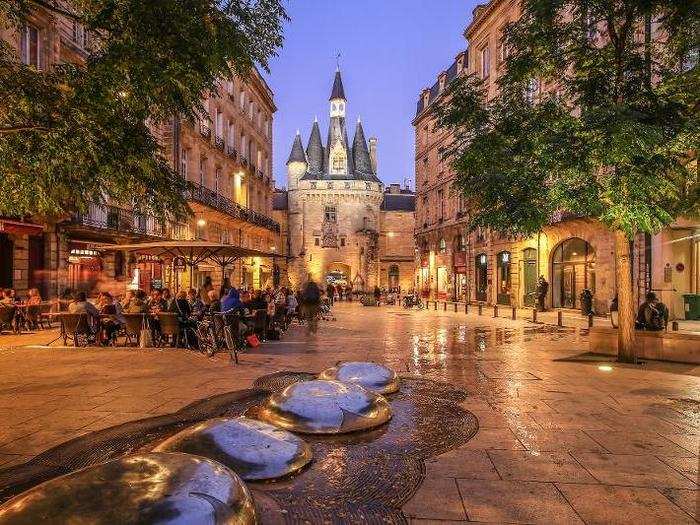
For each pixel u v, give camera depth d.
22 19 7.59
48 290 18.81
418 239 47.16
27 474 4.06
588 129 8.48
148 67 6.30
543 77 10.84
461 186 10.94
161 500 2.00
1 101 7.21
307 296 16.17
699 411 6.18
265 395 6.73
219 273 33.69
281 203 71.94
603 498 3.73
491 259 33.59
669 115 9.26
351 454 4.42
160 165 8.11
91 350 11.20
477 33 34.31
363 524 3.19
